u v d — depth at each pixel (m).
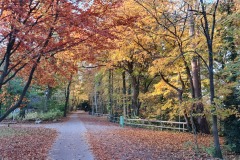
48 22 8.50
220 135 18.52
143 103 30.20
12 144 14.37
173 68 18.25
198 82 18.95
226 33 14.98
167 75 21.86
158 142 16.19
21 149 12.80
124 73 33.53
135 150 13.12
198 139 17.42
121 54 19.28
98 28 9.26
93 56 10.54
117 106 40.22
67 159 10.54
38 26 8.52
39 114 35.62
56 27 8.61
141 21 14.50
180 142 16.19
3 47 10.58
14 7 7.81
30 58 8.94
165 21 15.72
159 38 17.14
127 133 21.31
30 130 22.33
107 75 40.38
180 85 22.62
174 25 14.78
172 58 16.50
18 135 18.52
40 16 8.57
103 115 55.47
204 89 22.20
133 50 19.91
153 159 10.93
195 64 19.00
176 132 21.97
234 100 13.38
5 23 8.30
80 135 19.28
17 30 8.34
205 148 12.81
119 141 16.36
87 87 54.53
